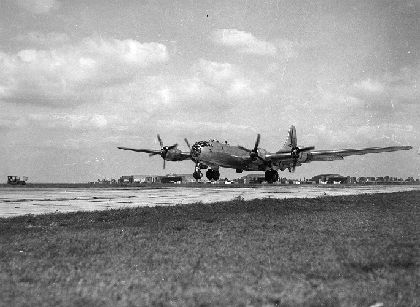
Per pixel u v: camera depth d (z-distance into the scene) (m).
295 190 48.94
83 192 43.78
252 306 6.25
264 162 66.25
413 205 24.25
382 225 15.12
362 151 63.72
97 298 6.51
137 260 9.42
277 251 10.34
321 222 16.28
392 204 24.77
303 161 67.81
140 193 41.34
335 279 7.66
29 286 7.20
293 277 7.84
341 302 6.33
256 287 7.16
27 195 37.31
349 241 11.61
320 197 30.59
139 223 16.33
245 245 11.27
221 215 19.00
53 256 9.93
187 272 8.25
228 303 6.36
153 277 7.87
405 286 7.13
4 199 31.12
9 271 8.35
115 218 17.67
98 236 12.99
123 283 7.41
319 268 8.48
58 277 7.85
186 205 23.41
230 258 9.59
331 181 149.75
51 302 6.30
